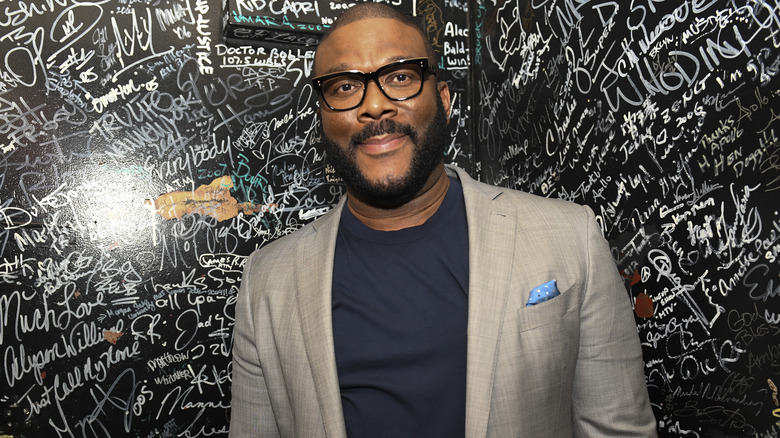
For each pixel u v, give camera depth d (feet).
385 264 3.32
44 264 5.08
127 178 5.35
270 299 3.62
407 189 3.24
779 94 2.76
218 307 5.53
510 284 3.08
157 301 5.36
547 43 4.89
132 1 5.46
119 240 5.30
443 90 3.77
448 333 3.03
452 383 2.96
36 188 5.10
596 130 4.24
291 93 5.86
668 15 3.50
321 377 3.16
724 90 3.10
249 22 5.37
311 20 5.57
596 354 3.12
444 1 6.44
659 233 3.63
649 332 3.77
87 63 5.29
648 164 3.71
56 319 5.08
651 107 3.67
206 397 5.43
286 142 5.82
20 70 5.11
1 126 5.04
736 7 3.01
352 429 3.10
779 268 2.78
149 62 5.47
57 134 5.18
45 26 5.19
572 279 3.12
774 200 2.81
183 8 5.60
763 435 2.90
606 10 4.10
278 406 3.52
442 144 3.43
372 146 3.21
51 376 5.03
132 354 5.26
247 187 5.68
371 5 3.49
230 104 5.68
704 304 3.29
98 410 5.13
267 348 3.58
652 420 3.16
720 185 3.14
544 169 4.98
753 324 2.95
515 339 2.96
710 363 3.26
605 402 3.08
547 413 2.95
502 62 5.75
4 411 4.89
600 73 4.17
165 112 5.49
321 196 5.89
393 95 3.22
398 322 3.10
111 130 5.33
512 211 3.41
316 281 3.42
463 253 3.26
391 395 3.03
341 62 3.29
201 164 5.56
